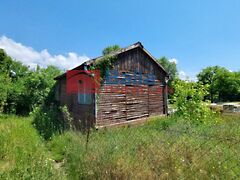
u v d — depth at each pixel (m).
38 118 10.27
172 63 45.94
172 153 4.18
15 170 3.95
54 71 17.77
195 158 3.99
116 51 10.80
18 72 19.17
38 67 16.05
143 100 12.45
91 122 9.72
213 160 3.90
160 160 3.96
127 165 3.85
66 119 9.90
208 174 3.56
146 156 4.16
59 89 14.01
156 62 13.56
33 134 7.74
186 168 3.71
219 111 12.13
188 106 9.96
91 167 4.16
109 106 10.30
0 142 5.95
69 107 12.04
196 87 10.53
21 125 8.80
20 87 14.45
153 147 4.56
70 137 7.13
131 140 5.47
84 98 10.52
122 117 10.92
